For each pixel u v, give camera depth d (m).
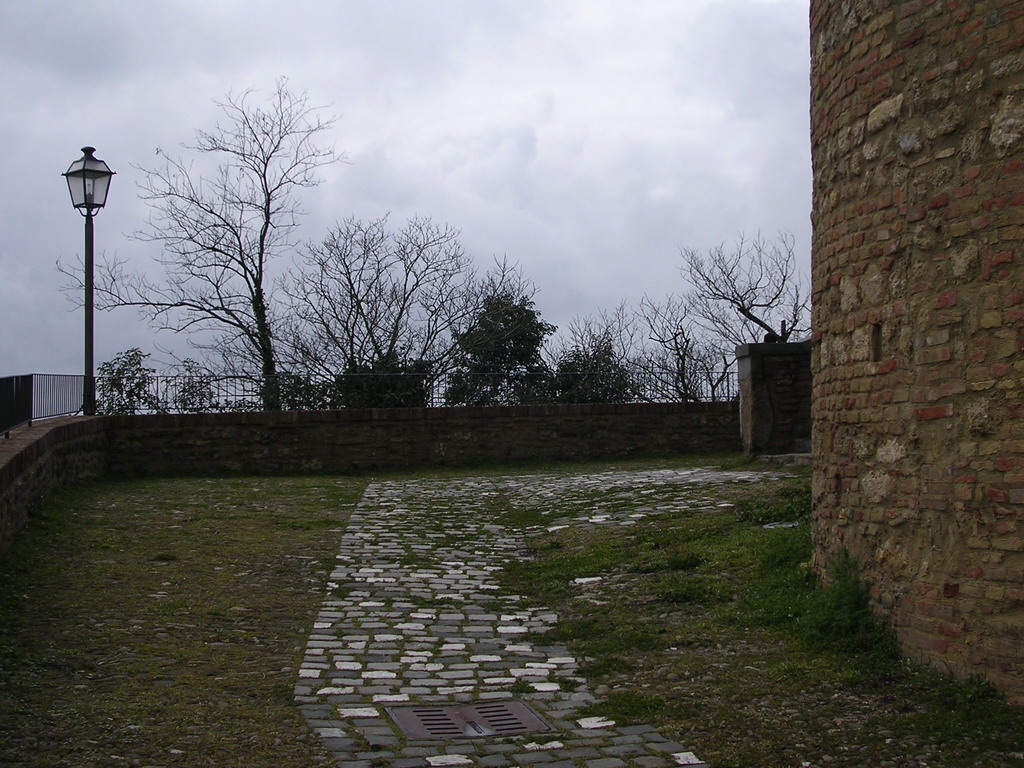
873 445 5.98
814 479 7.03
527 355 25.86
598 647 6.57
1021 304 4.95
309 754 4.61
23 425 11.77
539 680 5.95
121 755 4.49
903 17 5.71
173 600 7.57
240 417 17.02
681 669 5.92
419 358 24.22
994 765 4.30
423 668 6.18
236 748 4.66
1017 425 4.95
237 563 9.02
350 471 17.38
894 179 5.78
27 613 6.90
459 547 10.26
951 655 5.23
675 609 7.31
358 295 24.67
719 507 10.82
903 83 5.71
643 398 20.86
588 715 5.26
